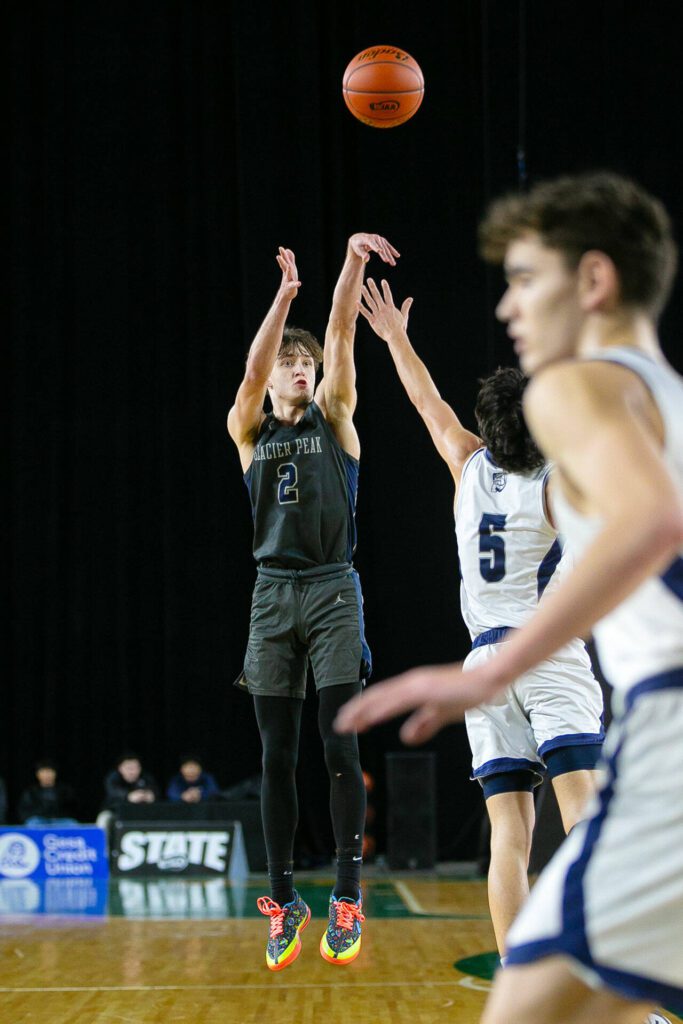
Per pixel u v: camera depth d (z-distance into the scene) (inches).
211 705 514.6
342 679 149.5
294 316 504.4
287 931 150.1
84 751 521.3
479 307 508.4
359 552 511.5
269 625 153.9
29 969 220.1
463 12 516.7
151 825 430.6
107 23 540.1
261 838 441.1
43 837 432.1
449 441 144.9
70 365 536.7
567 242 56.6
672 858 49.9
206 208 528.1
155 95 534.9
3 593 535.2
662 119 495.5
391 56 203.8
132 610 525.7
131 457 529.7
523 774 129.6
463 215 511.8
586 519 54.1
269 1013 172.9
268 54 517.3
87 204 534.6
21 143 542.0
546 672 127.9
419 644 506.9
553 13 500.4
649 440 49.8
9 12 546.9
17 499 530.9
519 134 498.6
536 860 278.4
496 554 133.0
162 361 528.1
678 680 52.2
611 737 54.9
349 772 150.2
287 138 513.7
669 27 499.5
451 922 294.2
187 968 219.6
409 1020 166.6
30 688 526.0
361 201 514.0
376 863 490.6
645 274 56.8
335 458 155.6
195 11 535.2
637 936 49.8
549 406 52.1
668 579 52.6
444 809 506.0
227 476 519.2
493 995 53.2
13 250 538.6
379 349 514.0
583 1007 51.3
